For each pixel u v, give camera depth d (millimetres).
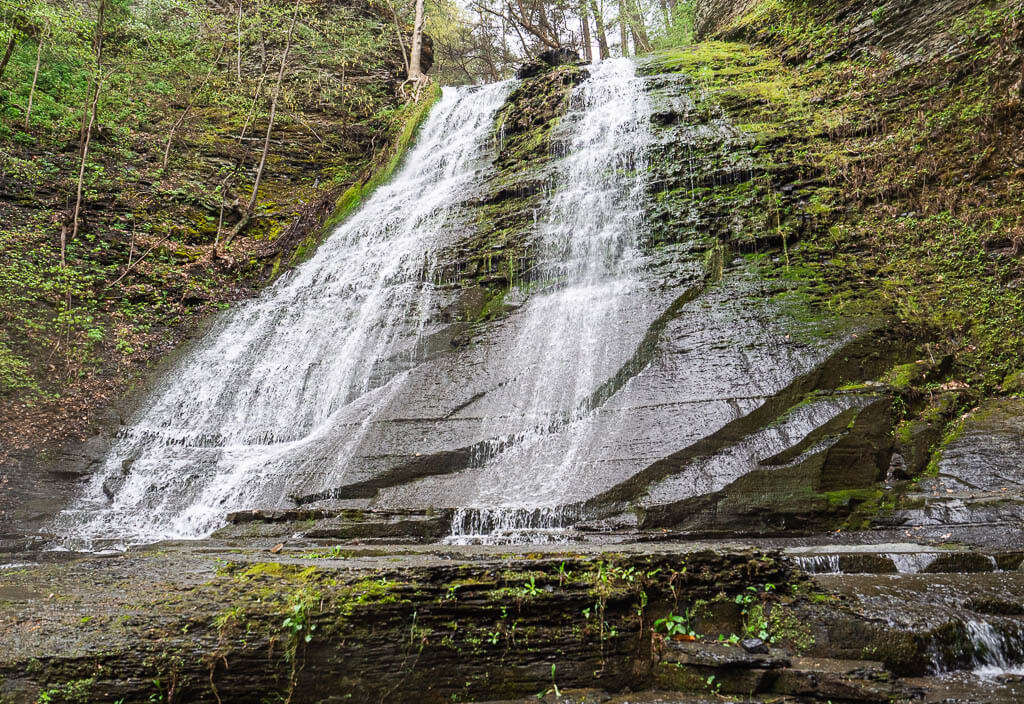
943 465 7906
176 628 4020
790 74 16406
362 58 25328
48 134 17734
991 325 9680
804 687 4082
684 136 14320
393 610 4234
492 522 7770
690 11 26141
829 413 8219
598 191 13805
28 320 13078
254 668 3990
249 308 15219
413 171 19469
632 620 4504
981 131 11695
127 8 19609
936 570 5742
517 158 16812
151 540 8438
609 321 10844
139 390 12695
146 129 20109
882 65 14586
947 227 10969
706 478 7816
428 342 12000
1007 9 12578
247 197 19734
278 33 22594
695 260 11617
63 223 15578
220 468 10180
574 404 9516
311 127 22672
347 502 8633
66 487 10164
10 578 4898
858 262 11047
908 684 4055
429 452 9258
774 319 10016
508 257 13258
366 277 14852
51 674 3775
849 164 12594
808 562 5695
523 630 4355
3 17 16781
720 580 4789
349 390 11555
